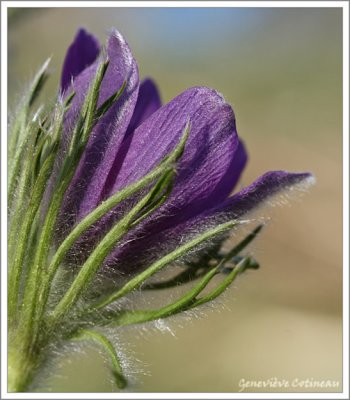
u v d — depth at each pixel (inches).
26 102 7.5
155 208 7.1
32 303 7.2
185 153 7.2
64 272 7.3
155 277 7.5
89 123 7.1
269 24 22.9
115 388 7.4
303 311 17.0
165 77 22.1
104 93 7.2
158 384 14.2
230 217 7.3
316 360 15.8
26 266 7.2
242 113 22.5
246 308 16.6
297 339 16.2
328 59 22.9
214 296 7.1
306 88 22.9
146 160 7.2
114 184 7.2
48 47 16.3
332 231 18.9
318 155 21.5
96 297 7.3
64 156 7.3
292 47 23.2
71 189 7.3
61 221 7.3
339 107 22.4
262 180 7.3
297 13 22.9
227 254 7.5
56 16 16.7
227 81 22.8
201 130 7.2
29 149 7.2
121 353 7.4
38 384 7.4
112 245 7.1
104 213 7.0
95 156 7.2
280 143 21.8
